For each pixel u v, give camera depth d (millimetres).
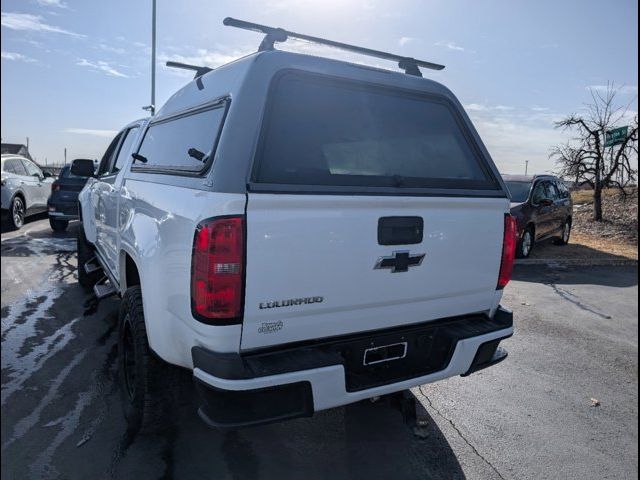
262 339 2422
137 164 3998
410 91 3129
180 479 2799
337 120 2791
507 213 3262
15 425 3252
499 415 3689
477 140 3346
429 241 2852
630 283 8555
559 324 6035
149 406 3053
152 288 2793
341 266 2549
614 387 4266
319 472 2920
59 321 5238
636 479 2998
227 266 2273
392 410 3652
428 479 2904
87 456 2959
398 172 2938
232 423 2369
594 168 15984
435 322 3080
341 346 2709
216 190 2320
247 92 2525
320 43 3279
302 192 2436
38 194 12602
